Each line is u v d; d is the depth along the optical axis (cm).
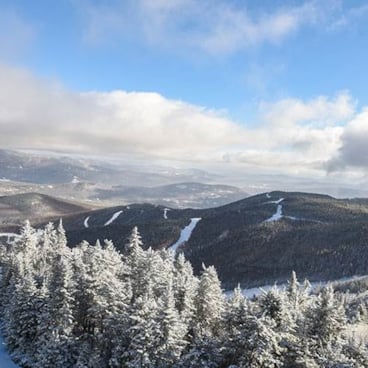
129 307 5728
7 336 7400
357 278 14100
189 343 5628
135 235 8650
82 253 9031
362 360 4566
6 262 9762
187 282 6322
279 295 5138
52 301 6312
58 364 5903
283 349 4847
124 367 5503
